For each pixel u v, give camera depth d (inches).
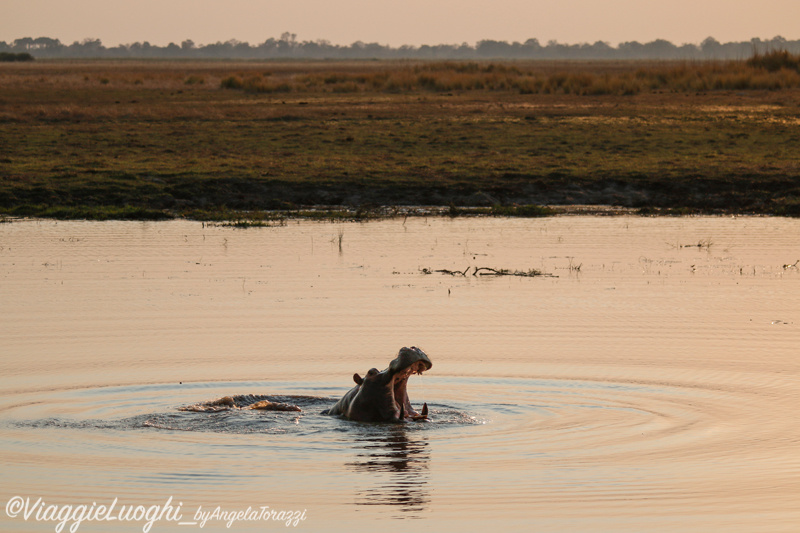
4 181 2787.9
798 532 680.4
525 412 985.5
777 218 2571.4
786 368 1141.7
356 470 809.5
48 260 1927.9
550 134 3818.9
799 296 1578.5
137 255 1991.9
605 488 767.1
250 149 3486.7
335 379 1111.0
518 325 1381.6
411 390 1063.6
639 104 4985.2
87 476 796.6
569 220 2529.5
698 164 3080.7
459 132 3905.0
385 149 3486.7
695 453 853.2
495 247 2111.2
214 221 2508.6
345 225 2438.5
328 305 1514.5
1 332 1332.4
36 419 957.2
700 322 1393.9
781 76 6018.7
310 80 7012.8
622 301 1544.0
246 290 1635.1
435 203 2770.7
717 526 692.7
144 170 2955.2
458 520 705.0
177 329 1350.9
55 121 4377.5
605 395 1042.7
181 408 987.3
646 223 2479.1
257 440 886.4
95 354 1216.8
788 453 851.4
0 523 706.8
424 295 1598.2
